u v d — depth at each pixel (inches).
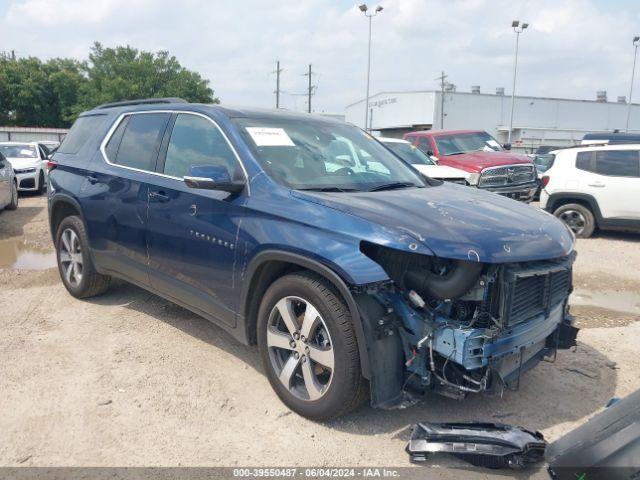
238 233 146.8
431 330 125.5
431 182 183.2
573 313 236.2
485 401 151.0
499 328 124.7
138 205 181.3
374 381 124.5
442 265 128.0
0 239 372.5
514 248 126.6
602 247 387.5
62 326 196.7
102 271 207.0
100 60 2117.4
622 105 2319.1
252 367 167.8
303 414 138.1
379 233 123.0
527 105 2155.5
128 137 200.5
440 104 2050.9
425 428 126.0
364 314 123.8
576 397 155.0
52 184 226.8
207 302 160.7
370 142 195.6
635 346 195.0
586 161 417.4
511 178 475.5
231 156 158.1
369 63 1342.3
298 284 133.7
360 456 125.0
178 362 169.6
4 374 159.0
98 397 147.7
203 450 126.2
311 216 133.7
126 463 121.0
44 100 2047.2
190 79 2139.5
